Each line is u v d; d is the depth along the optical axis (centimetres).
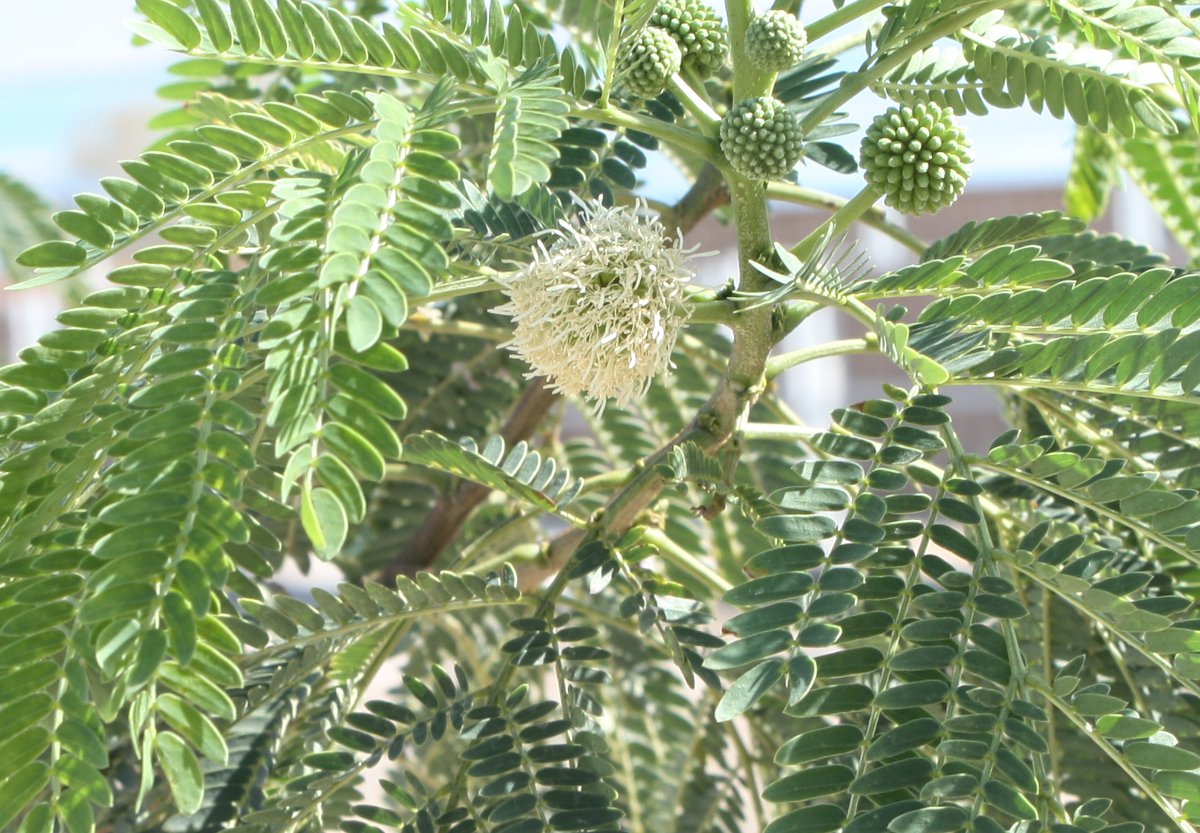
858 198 49
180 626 43
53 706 44
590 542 50
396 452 43
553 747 48
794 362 50
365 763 49
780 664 45
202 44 47
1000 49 51
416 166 44
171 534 43
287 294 43
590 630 49
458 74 48
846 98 49
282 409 43
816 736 45
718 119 49
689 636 48
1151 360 46
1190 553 46
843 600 45
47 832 43
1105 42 52
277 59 47
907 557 46
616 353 48
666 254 48
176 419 43
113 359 46
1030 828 44
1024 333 47
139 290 46
